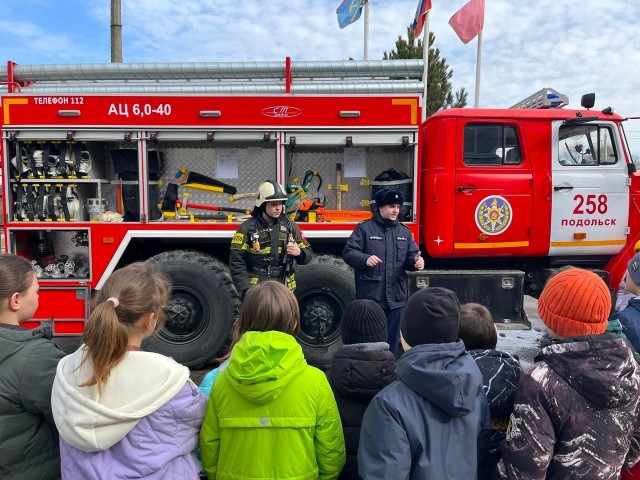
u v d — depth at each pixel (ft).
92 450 4.23
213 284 13.41
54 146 13.55
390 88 13.42
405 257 11.70
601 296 4.78
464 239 13.85
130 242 13.85
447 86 53.62
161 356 4.68
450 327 4.82
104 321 4.33
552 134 14.08
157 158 13.88
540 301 5.21
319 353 13.92
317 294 13.88
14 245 13.44
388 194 11.37
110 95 13.11
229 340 13.57
